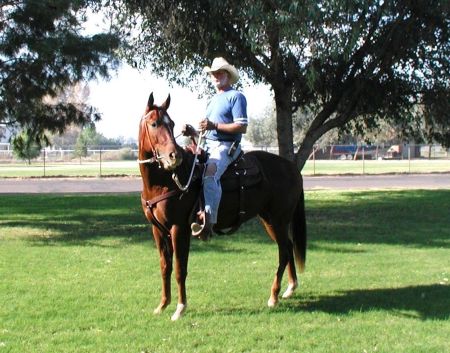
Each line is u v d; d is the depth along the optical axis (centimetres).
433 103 1409
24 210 1652
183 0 1212
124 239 1155
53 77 1200
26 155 1420
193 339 554
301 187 740
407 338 562
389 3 1184
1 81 1191
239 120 632
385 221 1422
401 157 5844
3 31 1173
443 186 2428
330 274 842
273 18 1080
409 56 1349
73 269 866
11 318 618
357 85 1349
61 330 581
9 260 934
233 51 1319
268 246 1073
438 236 1196
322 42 1127
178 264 624
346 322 612
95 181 2839
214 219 624
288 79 1339
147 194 621
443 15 1265
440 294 729
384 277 823
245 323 605
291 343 543
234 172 652
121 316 629
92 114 1330
